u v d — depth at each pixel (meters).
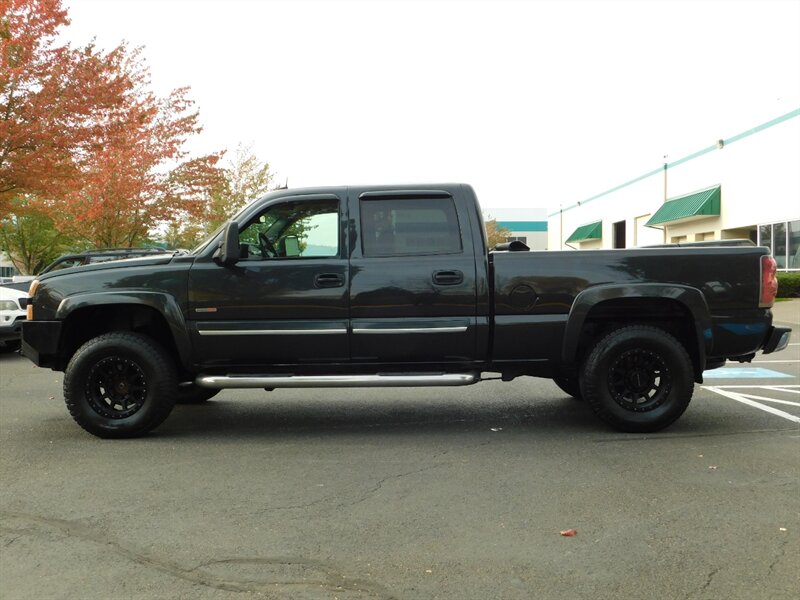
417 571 3.55
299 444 6.16
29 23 14.39
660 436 6.23
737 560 3.64
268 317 6.26
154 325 6.86
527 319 6.19
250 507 4.51
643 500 4.56
